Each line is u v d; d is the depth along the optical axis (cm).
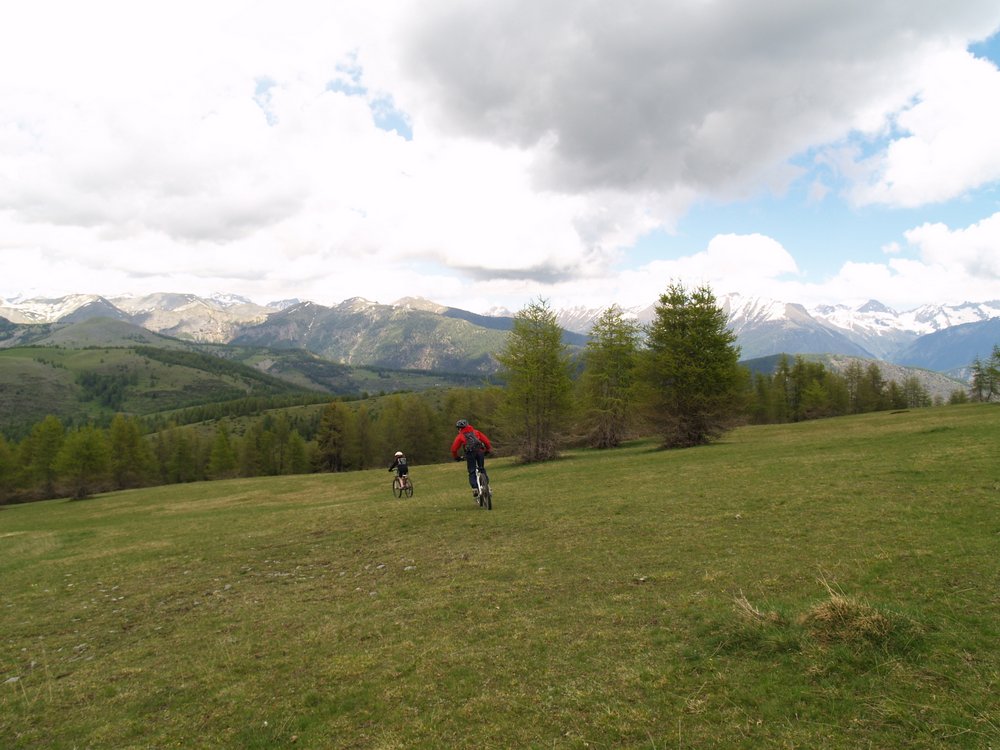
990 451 1659
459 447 1731
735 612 644
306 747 485
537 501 1802
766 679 495
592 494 1856
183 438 11125
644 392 4125
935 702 423
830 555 859
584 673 557
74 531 2972
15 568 1791
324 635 770
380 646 700
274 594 1054
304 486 5106
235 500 4522
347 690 585
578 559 1036
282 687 614
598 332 5159
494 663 607
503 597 853
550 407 4356
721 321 3900
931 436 2477
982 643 500
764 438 4034
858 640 525
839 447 2536
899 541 882
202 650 775
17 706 653
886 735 394
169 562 1511
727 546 1002
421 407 10106
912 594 646
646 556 1002
